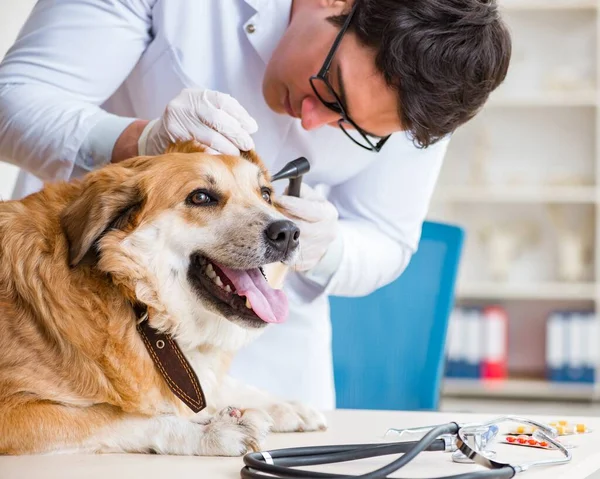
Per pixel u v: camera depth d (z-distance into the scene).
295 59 1.67
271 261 1.46
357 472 1.14
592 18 4.82
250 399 1.53
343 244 2.04
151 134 1.64
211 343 1.46
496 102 4.69
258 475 1.05
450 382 4.57
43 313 1.30
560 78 4.74
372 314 2.56
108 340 1.31
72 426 1.27
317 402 2.25
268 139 1.98
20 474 1.13
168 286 1.41
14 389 1.27
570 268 4.72
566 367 4.57
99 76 1.83
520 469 1.10
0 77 1.79
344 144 2.04
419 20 1.46
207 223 1.46
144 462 1.22
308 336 2.21
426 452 1.25
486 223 4.95
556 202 4.86
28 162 1.77
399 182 2.16
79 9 1.79
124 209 1.40
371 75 1.54
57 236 1.36
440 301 2.52
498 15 1.55
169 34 1.88
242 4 1.89
